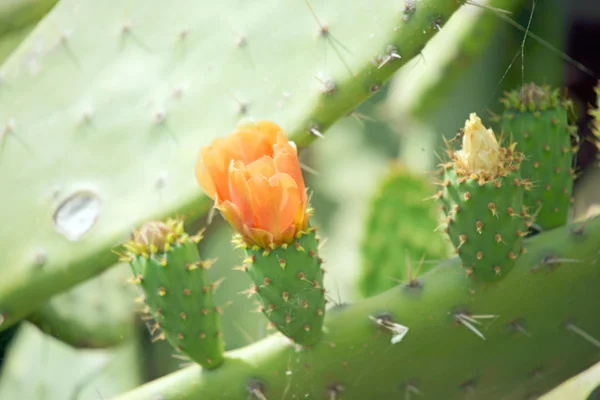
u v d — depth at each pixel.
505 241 1.25
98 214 1.38
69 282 1.38
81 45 1.43
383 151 1.75
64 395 1.54
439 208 1.27
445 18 1.29
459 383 1.29
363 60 1.31
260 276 1.24
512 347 1.29
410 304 1.28
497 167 1.24
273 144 1.22
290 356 1.28
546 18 1.53
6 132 1.42
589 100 1.68
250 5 1.37
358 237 1.47
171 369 1.53
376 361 1.28
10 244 1.39
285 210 1.22
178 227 1.26
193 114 1.37
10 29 1.63
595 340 1.30
